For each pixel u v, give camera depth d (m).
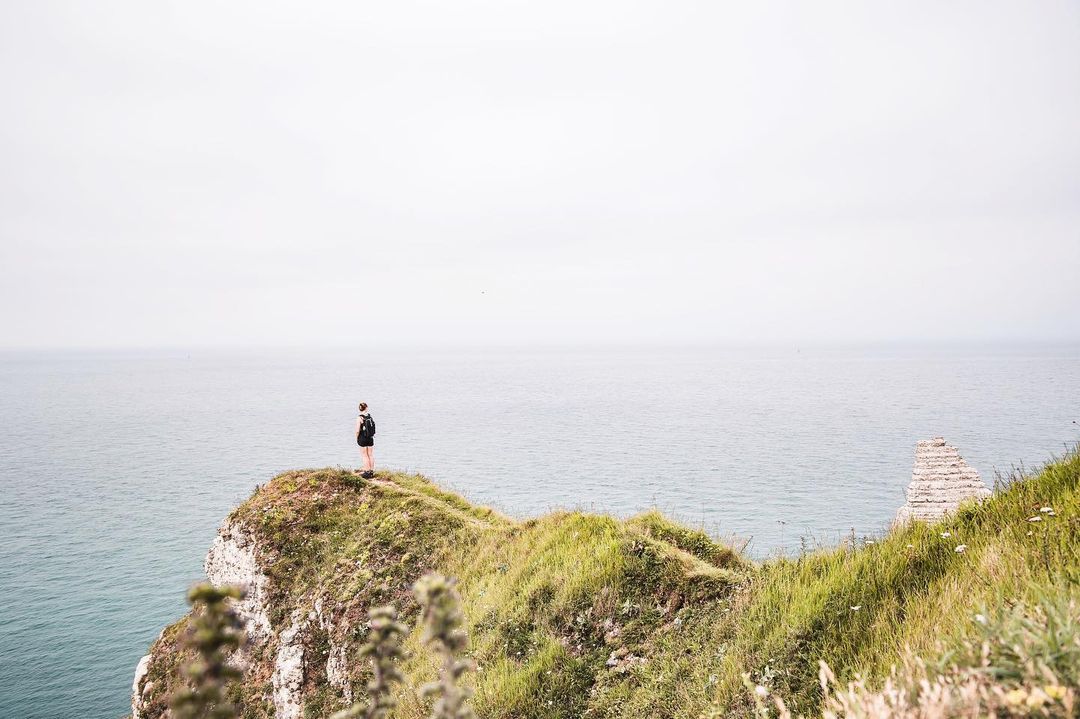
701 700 8.77
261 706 17.72
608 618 12.58
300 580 20.23
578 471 126.31
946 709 3.87
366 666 16.36
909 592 8.03
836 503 97.88
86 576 72.00
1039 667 3.76
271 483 25.27
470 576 17.58
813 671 7.70
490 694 11.52
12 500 107.94
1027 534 7.27
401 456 147.75
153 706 19.94
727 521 88.12
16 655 53.56
